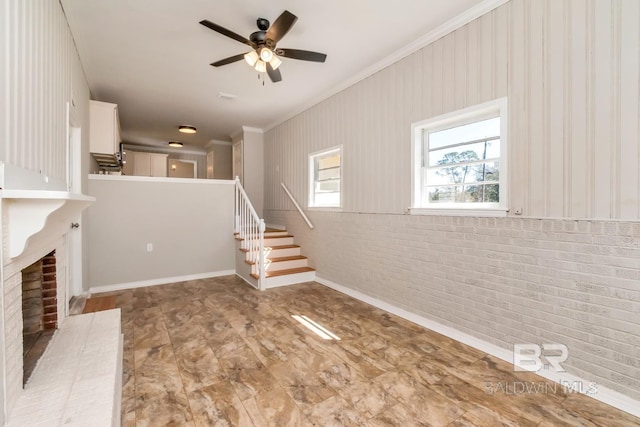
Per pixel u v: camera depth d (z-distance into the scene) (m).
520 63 2.30
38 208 1.25
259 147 6.59
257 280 4.34
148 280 4.55
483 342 2.55
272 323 3.10
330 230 4.42
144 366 2.28
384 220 3.52
